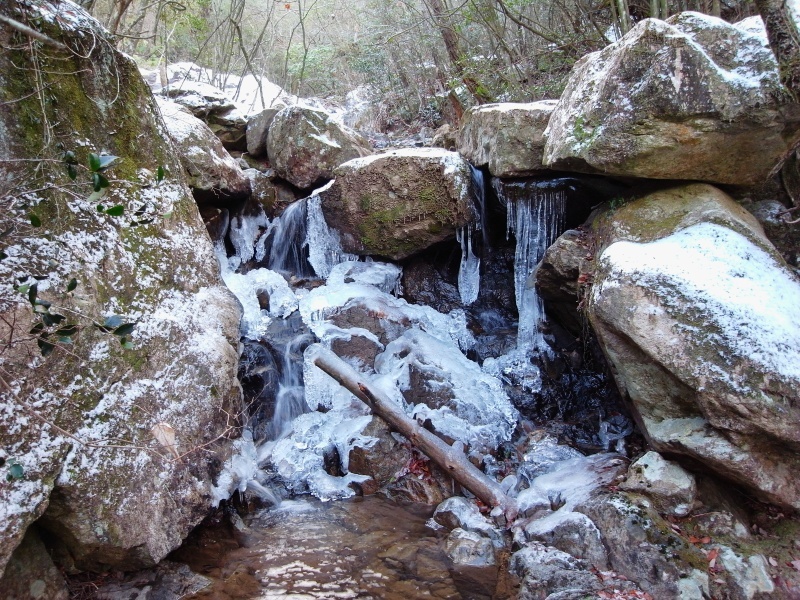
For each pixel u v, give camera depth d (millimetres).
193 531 3072
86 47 2746
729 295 2682
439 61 7914
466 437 3846
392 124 9094
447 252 5121
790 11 2541
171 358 2910
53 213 2455
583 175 3703
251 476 3459
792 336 2582
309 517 3332
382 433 3760
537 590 2590
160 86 7160
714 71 2826
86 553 2432
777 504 2668
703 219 3020
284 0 9953
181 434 2861
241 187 5047
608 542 2701
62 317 1750
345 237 4891
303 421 4004
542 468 3549
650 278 2828
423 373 4164
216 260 3525
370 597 2658
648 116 2963
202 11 8703
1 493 2049
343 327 4461
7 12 2373
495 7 6250
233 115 6070
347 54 9828
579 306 3598
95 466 2398
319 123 5453
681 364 2664
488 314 4992
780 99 2756
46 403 2258
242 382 4047
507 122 4066
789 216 3287
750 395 2504
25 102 2426
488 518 3266
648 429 2939
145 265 2926
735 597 2422
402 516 3367
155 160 3166
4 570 2033
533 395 4234
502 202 4543
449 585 2750
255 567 2859
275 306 4605
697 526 2705
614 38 5066
